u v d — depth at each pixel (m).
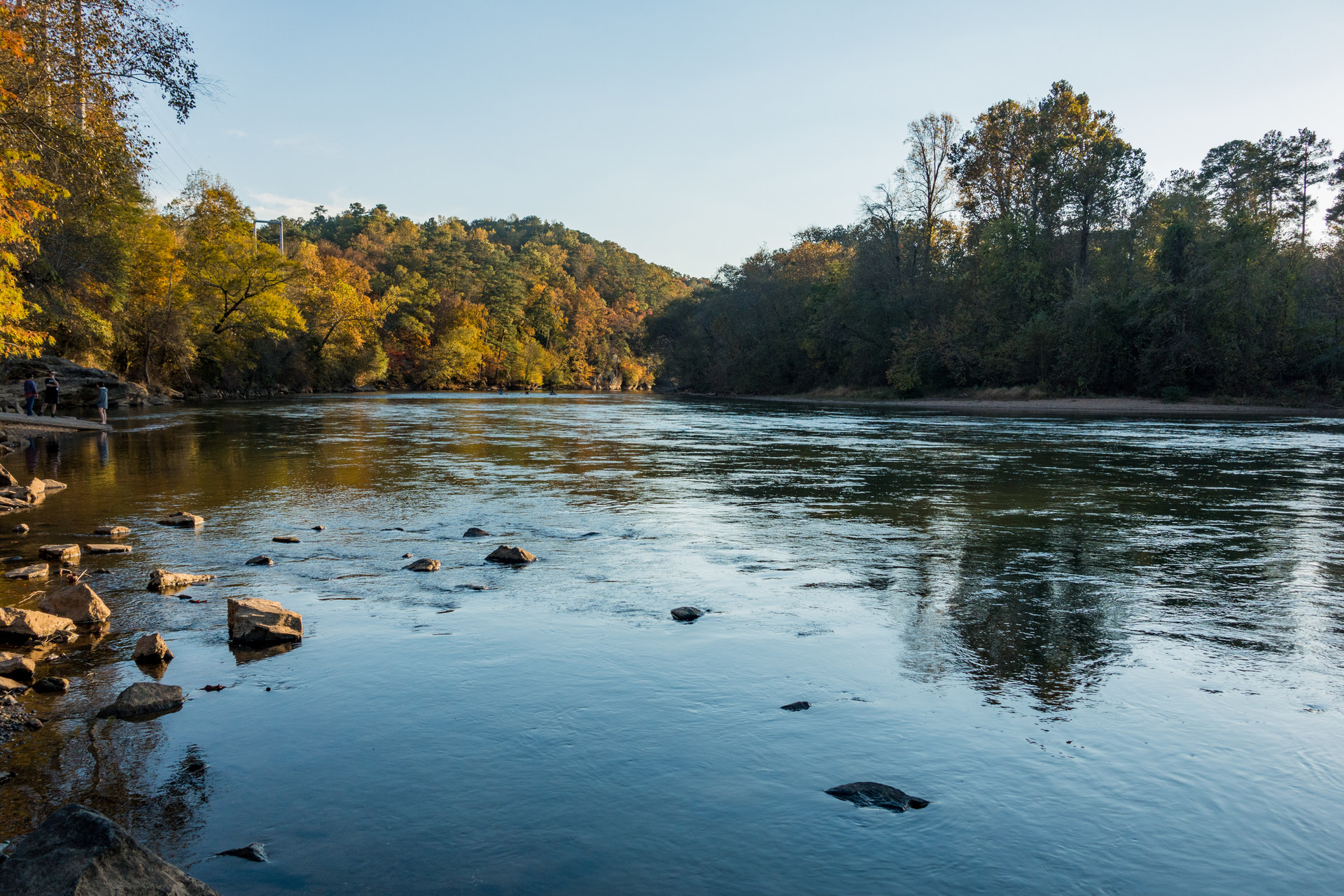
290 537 8.78
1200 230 51.25
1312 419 37.41
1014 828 3.00
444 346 119.62
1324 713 4.10
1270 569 7.49
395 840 2.94
